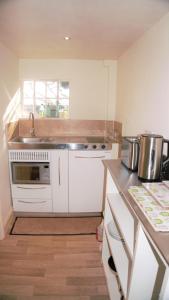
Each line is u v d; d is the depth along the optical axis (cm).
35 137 306
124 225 130
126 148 158
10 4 140
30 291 166
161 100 160
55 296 163
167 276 78
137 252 99
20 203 269
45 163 260
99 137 317
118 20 167
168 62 149
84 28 185
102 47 245
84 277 181
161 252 71
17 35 204
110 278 168
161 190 116
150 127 180
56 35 204
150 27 179
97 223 264
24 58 304
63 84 319
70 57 297
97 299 161
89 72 315
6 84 248
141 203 103
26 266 191
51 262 197
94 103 325
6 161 249
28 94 318
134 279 103
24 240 227
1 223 224
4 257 202
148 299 107
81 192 273
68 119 325
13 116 281
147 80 188
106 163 172
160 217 91
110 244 156
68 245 221
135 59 221
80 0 136
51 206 273
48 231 244
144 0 135
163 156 134
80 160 263
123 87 273
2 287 169
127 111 253
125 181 133
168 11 149
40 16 161
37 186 265
